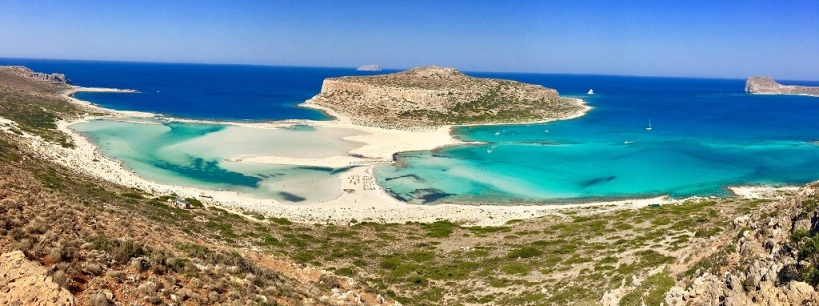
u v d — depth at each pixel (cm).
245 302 2125
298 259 3878
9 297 1573
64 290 1658
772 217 2473
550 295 3059
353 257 4228
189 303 1955
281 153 9775
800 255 1920
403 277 3703
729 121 17000
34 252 1927
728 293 2077
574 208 6800
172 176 7869
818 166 9606
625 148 11319
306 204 6762
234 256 3094
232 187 7438
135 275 2030
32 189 3294
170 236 3228
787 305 1803
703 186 8131
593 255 3866
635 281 2800
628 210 6147
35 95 15238
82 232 2378
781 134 13788
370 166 9038
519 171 8994
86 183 5709
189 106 17962
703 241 3006
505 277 3628
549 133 13700
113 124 12438
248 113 16300
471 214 6481
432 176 8488
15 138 7862
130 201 5122
